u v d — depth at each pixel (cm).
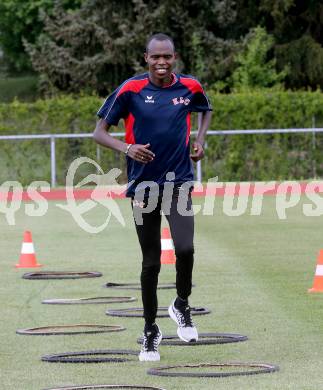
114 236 4091
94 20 9975
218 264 3166
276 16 9494
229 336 2031
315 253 3422
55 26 10119
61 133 7312
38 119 7350
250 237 3938
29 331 2128
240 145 7212
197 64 9688
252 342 1994
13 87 13188
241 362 1797
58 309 2436
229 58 9569
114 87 10194
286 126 7419
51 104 7312
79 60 10200
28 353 1923
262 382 1644
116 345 1989
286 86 9875
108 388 1598
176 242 1870
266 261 3228
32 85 13188
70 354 1888
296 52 9669
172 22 9881
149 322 1858
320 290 2625
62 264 3281
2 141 7175
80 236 4112
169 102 1867
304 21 9994
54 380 1691
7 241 3984
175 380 1670
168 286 2728
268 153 7212
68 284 2856
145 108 1861
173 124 1866
